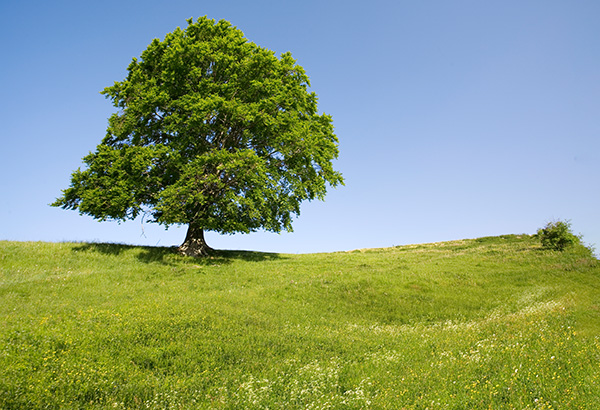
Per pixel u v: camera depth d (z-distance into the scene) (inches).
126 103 1110.4
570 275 967.6
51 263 934.4
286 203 1146.0
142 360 398.9
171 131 1075.9
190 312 566.6
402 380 372.5
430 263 1195.9
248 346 466.0
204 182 1039.6
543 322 558.3
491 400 309.0
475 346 473.4
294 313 674.2
